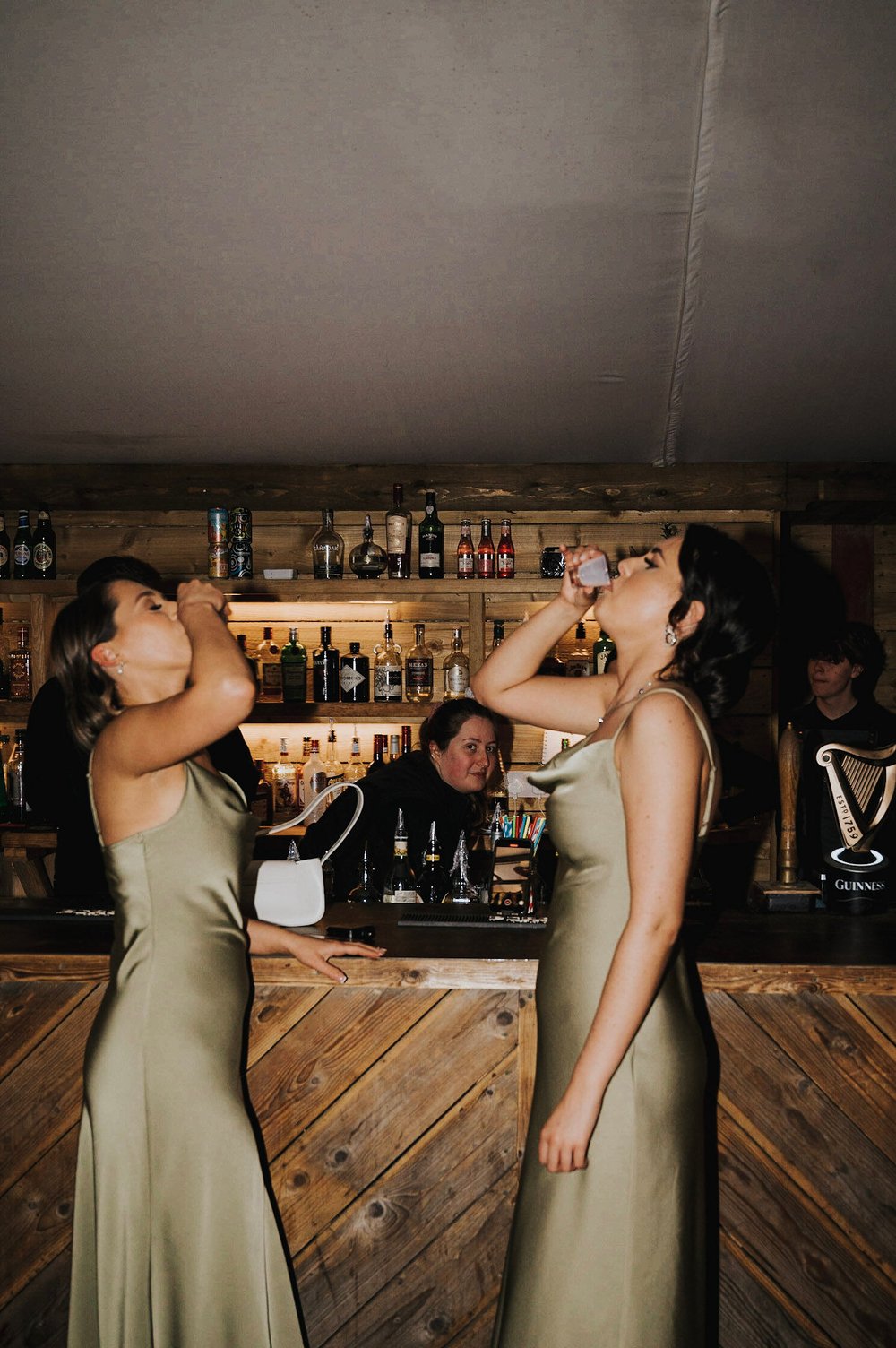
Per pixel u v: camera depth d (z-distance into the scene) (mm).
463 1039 1735
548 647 1685
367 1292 1742
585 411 3379
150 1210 1433
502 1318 1379
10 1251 1770
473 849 2965
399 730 4086
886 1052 1680
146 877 1454
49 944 1812
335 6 1585
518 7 1596
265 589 3889
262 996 1759
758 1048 1695
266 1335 1453
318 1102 1751
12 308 2576
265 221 2178
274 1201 1747
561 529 4094
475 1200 1732
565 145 1922
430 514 3941
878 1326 1676
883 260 2320
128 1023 1437
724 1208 1692
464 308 2580
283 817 4051
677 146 1920
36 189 2049
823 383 3088
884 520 4344
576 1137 1224
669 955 1234
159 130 1871
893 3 1564
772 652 4020
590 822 1349
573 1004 1330
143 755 1393
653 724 1254
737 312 2594
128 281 2432
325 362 2932
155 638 1540
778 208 2117
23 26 1613
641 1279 1286
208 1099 1438
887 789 1992
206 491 4066
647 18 1618
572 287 2467
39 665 3979
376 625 4141
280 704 3883
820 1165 1684
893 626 4438
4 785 3875
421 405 3318
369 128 1871
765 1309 1687
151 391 3176
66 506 4082
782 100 1787
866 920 1960
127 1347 1422
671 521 4047
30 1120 1773
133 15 1596
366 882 2428
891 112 1804
